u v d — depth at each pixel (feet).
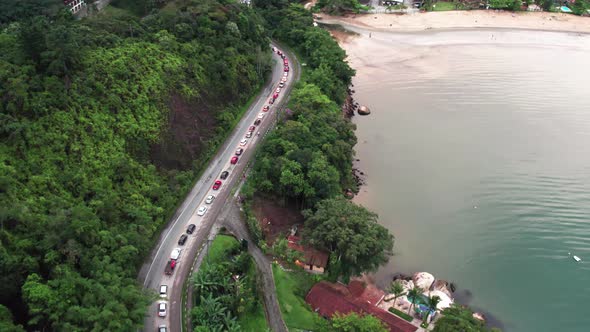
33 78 417.69
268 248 428.15
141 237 375.45
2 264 297.94
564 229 519.19
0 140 369.91
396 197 561.02
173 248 406.41
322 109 602.03
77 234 334.44
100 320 286.05
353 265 392.47
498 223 527.81
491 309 435.12
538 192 571.69
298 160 489.26
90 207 371.76
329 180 479.00
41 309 287.89
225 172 497.05
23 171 365.20
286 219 474.08
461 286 456.45
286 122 552.82
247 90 629.10
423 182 585.63
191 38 600.80
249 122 588.50
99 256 337.11
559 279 465.06
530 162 623.36
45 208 352.08
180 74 536.83
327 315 387.14
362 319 356.79
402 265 474.90
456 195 566.77
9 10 637.71
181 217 440.86
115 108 451.53
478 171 605.73
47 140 390.83
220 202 463.01
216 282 366.43
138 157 445.78
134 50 517.14
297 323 371.56
